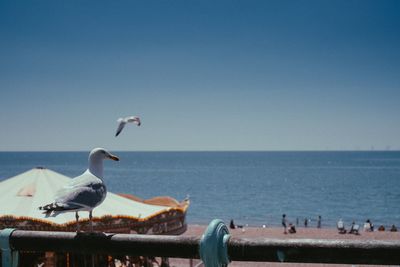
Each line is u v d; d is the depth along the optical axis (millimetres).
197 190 112125
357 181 134375
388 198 91750
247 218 68250
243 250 2492
